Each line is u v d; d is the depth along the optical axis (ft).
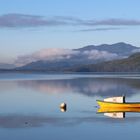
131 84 474.49
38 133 140.05
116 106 206.28
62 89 393.50
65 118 177.99
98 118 176.76
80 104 237.86
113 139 129.08
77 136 134.41
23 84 510.58
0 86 460.55
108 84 482.69
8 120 172.55
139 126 153.28
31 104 244.63
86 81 594.24
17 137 132.98
